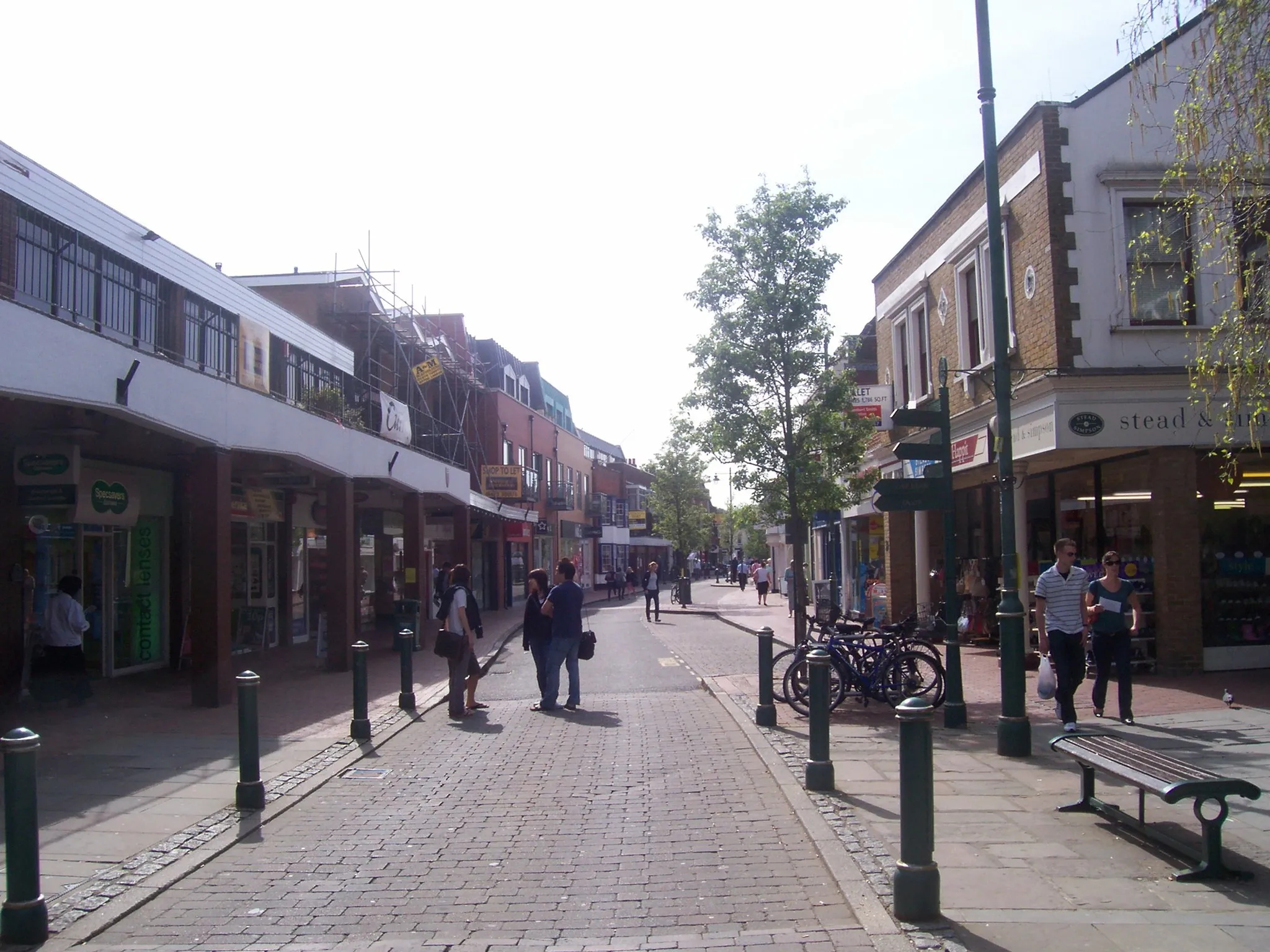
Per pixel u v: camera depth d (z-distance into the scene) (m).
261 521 20.19
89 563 15.47
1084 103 13.77
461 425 34.47
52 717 12.00
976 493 20.20
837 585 25.97
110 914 5.41
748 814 7.29
